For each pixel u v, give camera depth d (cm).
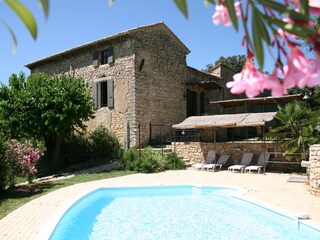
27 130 1619
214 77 2491
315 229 660
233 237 721
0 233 644
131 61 1850
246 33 85
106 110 1959
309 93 2150
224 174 1502
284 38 87
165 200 1121
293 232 731
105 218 907
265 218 854
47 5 67
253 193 1048
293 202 902
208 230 779
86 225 840
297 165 1541
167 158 1711
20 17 70
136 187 1200
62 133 1677
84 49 2072
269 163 1614
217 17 91
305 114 1496
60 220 736
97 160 1845
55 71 2294
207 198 1139
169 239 718
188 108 2245
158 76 1983
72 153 1822
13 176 1162
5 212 818
